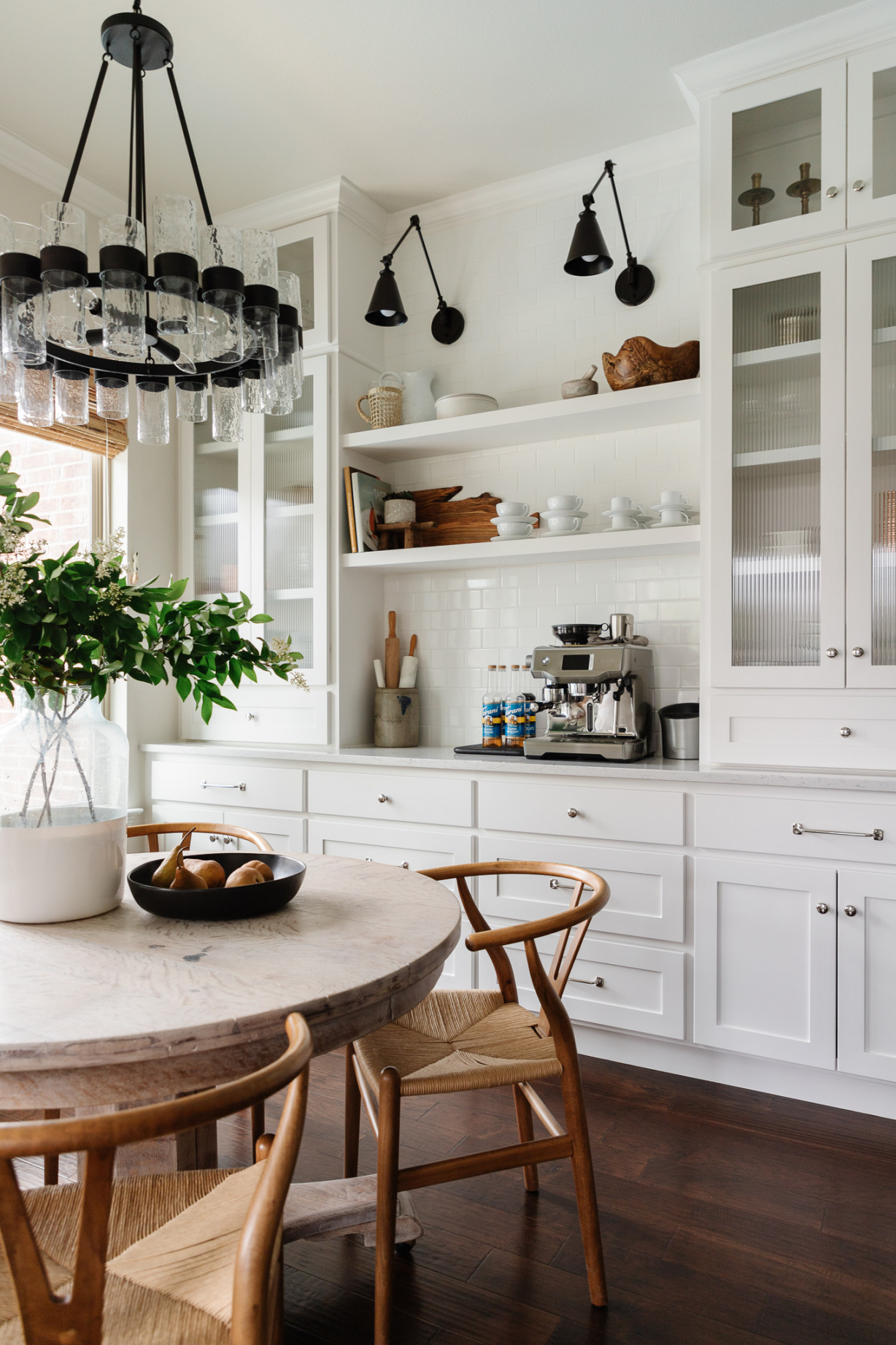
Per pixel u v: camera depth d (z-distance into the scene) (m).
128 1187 1.11
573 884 2.57
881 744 2.31
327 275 3.33
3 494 1.47
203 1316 0.88
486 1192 1.90
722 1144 2.09
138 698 3.48
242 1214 1.04
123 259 1.47
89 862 1.45
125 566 3.38
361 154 3.11
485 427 3.06
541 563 3.28
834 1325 1.49
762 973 2.31
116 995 1.10
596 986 2.53
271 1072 0.81
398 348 3.61
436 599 3.51
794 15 2.40
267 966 1.21
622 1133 2.14
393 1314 1.52
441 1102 2.30
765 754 2.46
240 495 3.52
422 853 2.84
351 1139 1.82
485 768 2.71
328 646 3.30
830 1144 2.09
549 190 3.28
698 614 3.02
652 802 2.45
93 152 3.08
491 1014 1.75
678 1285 1.59
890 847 2.16
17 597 1.35
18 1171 2.02
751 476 2.51
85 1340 0.72
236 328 1.64
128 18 1.69
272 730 3.42
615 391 2.82
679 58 2.60
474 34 2.50
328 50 2.56
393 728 3.35
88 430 3.22
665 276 3.09
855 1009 2.19
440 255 3.53
